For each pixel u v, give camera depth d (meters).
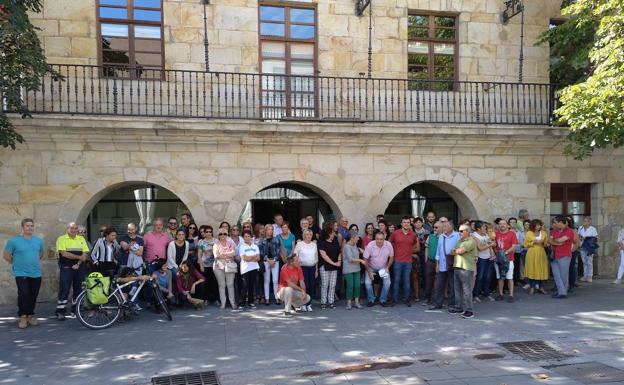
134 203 10.91
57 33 9.22
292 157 10.01
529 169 11.20
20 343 6.43
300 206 11.88
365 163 10.36
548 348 6.07
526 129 10.44
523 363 5.50
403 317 7.72
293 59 10.39
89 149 9.16
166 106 9.67
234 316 7.87
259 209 11.72
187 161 9.55
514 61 11.34
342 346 6.17
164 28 9.64
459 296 7.98
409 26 10.98
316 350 6.00
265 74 9.36
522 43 11.18
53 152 9.05
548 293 9.72
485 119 11.12
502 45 11.28
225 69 9.92
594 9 9.35
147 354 5.89
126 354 5.90
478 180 10.94
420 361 5.60
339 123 9.69
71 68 9.29
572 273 9.86
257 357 5.74
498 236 9.15
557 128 10.54
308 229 8.75
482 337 6.54
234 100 9.99
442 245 8.23
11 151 8.90
